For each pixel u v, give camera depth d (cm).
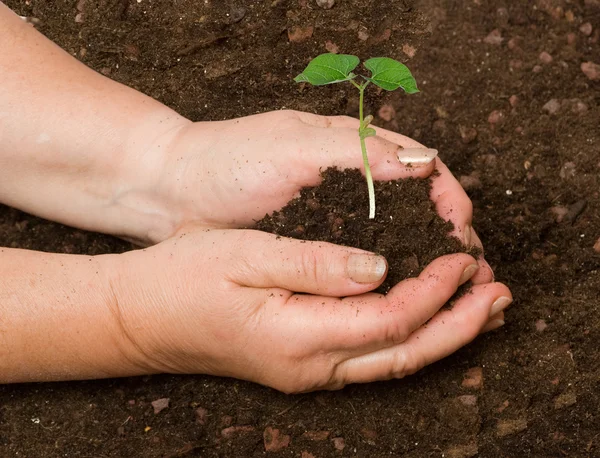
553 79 68
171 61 68
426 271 58
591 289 64
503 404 61
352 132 61
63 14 69
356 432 61
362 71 67
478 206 66
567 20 69
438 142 67
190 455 61
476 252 60
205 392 63
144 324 59
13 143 62
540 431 60
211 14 68
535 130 67
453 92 67
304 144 61
